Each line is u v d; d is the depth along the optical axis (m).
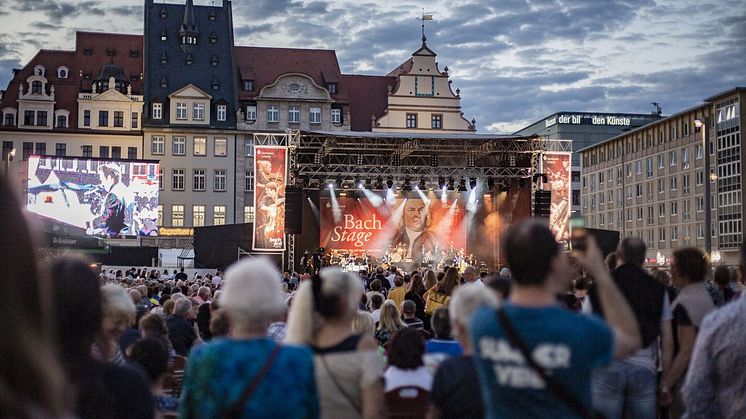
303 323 6.06
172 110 79.81
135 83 83.38
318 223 43.88
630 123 137.88
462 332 6.16
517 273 4.23
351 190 50.81
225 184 80.19
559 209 41.28
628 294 7.66
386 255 50.78
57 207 56.00
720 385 5.30
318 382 5.88
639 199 98.12
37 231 2.21
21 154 78.81
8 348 2.03
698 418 5.35
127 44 85.69
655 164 94.56
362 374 5.89
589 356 4.01
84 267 4.30
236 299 4.72
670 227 91.06
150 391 4.71
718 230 82.12
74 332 4.12
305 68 83.94
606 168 107.31
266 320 4.77
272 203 40.28
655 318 7.64
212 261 44.81
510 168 41.97
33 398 2.04
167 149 79.69
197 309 16.02
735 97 79.56
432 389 6.01
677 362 8.14
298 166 40.91
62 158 56.28
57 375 2.09
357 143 40.84
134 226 57.50
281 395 4.54
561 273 4.27
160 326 9.41
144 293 18.00
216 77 82.19
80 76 81.62
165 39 83.06
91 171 56.88
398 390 7.16
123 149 80.06
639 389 7.60
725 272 11.31
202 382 4.59
